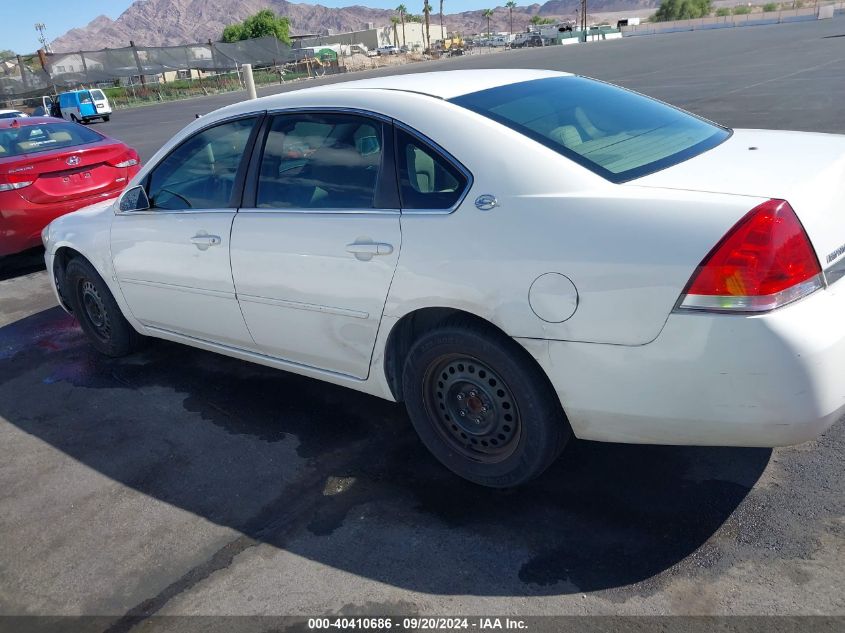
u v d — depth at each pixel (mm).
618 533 2715
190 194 3932
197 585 2711
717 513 2754
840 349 2264
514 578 2562
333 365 3436
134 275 4277
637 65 25547
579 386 2549
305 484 3273
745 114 11234
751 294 2213
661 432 2488
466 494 3059
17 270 7672
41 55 40344
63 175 7141
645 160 2771
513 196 2648
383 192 3027
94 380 4668
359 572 2680
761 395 2252
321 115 3334
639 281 2352
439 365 2992
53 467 3676
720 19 86250
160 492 3346
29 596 2762
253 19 87875
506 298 2605
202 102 36062
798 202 2330
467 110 2957
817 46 25422
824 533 2590
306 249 3246
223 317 3832
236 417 3967
